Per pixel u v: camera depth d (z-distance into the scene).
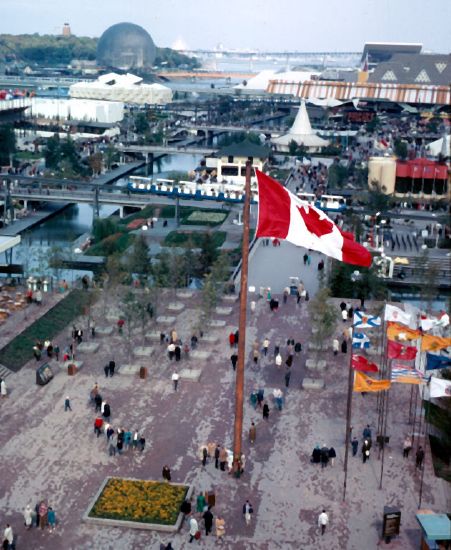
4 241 112.75
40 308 96.62
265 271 117.94
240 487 57.53
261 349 84.50
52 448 62.94
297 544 50.69
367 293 104.88
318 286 105.06
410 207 164.50
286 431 66.62
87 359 81.69
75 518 53.38
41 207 174.00
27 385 75.12
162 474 58.81
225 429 66.62
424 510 51.66
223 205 165.50
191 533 50.78
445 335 73.44
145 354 82.25
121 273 99.00
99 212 170.50
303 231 52.81
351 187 182.88
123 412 69.56
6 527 50.91
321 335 78.44
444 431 66.25
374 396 73.75
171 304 98.19
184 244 120.75
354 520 53.53
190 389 74.81
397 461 61.72
